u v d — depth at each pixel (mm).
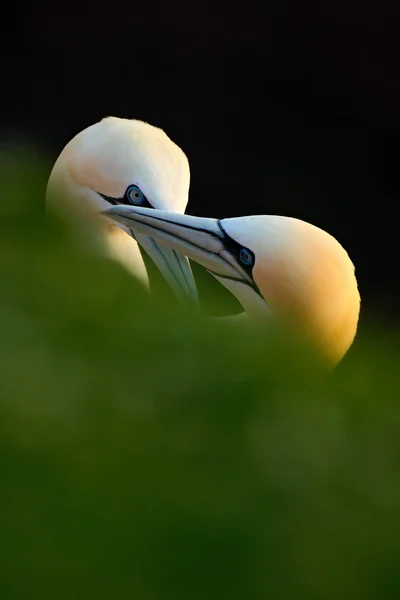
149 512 6848
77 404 7414
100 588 6355
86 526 6660
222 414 7434
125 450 7273
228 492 7125
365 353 7617
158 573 6492
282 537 6852
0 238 7594
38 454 7047
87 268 7598
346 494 7352
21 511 6668
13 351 7445
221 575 6551
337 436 7441
